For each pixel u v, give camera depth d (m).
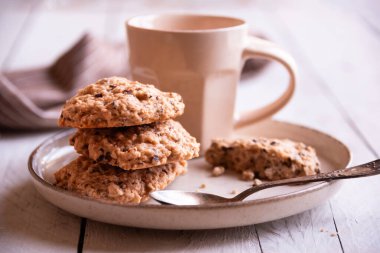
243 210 0.31
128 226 0.32
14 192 0.38
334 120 0.55
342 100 0.61
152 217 0.31
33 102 0.52
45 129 0.51
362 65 0.73
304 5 1.12
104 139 0.34
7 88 0.48
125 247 0.31
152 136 0.35
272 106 0.45
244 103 0.59
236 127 0.46
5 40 0.82
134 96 0.35
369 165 0.35
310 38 0.86
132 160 0.34
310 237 0.33
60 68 0.58
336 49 0.80
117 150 0.34
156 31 0.40
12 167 0.43
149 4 1.12
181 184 0.38
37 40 0.83
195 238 0.32
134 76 0.43
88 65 0.56
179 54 0.40
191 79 0.41
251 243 0.32
